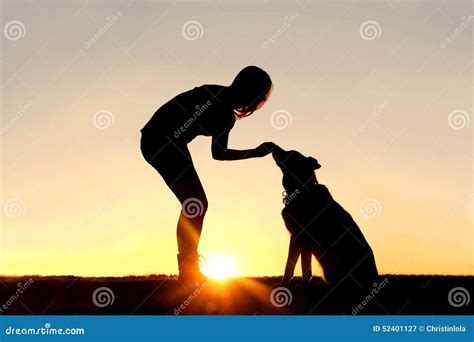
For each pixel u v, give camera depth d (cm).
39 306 355
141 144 394
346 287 372
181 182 384
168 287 377
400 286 395
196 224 383
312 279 398
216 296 362
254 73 392
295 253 383
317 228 376
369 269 376
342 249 374
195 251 381
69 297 368
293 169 390
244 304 351
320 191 384
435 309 349
